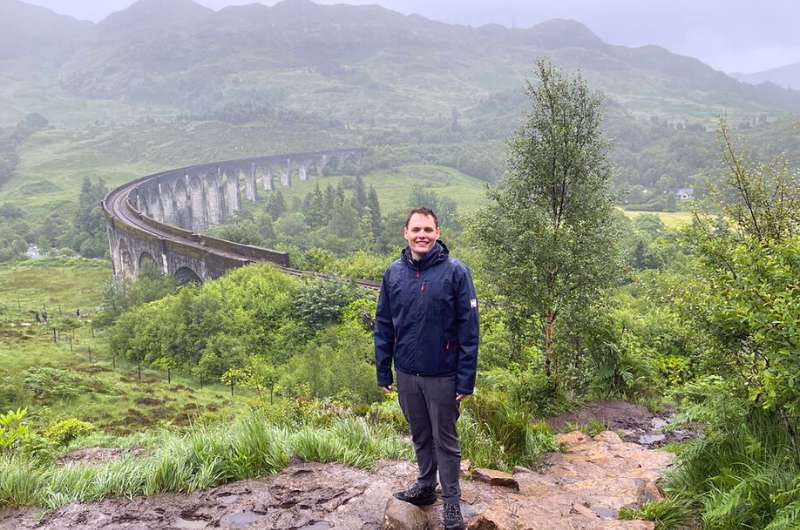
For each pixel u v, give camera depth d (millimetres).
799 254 4262
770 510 3867
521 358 14688
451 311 3744
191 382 36906
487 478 4930
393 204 170000
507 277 11570
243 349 37125
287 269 51219
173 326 40594
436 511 4168
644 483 5137
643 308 20812
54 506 4352
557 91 11430
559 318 11688
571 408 10367
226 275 48781
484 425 6621
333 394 26797
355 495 4469
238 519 4133
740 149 7832
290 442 5461
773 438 4555
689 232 6098
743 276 4699
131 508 4352
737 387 4902
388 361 4098
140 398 31172
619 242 11797
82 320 65375
